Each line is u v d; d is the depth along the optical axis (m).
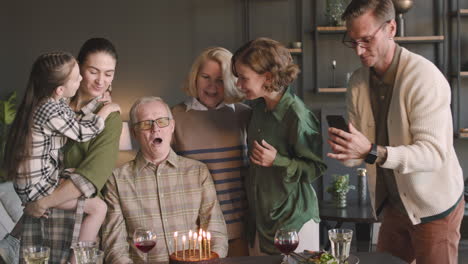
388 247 2.86
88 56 2.69
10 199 4.34
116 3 6.18
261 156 2.61
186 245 2.79
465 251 5.50
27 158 2.54
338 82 6.17
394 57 2.56
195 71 2.96
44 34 6.16
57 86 2.58
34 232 2.66
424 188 2.54
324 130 6.12
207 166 2.95
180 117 2.99
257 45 2.57
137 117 2.79
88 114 2.68
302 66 6.11
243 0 6.20
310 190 2.81
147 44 6.21
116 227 2.72
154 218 2.78
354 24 2.48
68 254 2.61
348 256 2.21
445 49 6.11
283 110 2.68
